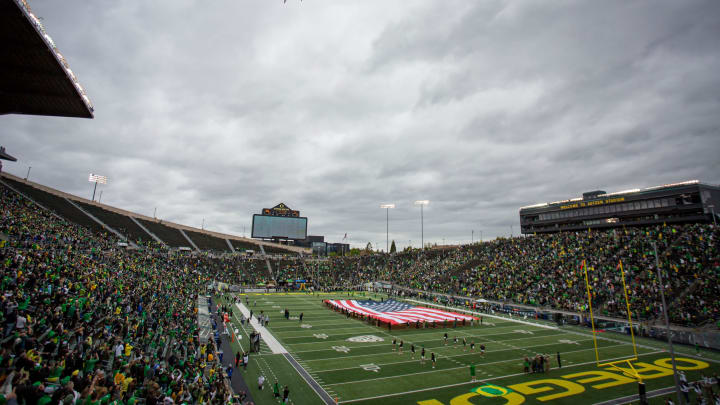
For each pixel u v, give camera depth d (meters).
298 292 85.88
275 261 106.88
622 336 41.91
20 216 48.12
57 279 24.42
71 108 24.80
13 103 24.02
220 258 94.62
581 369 29.11
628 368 29.38
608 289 51.00
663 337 40.41
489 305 59.16
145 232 91.75
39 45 18.19
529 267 65.69
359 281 100.19
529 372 28.17
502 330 44.88
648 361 31.41
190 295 54.59
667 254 52.72
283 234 110.62
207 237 113.19
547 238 73.75
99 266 37.94
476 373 27.88
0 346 12.97
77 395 11.20
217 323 43.38
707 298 43.12
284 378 26.19
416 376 26.98
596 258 59.00
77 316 20.00
